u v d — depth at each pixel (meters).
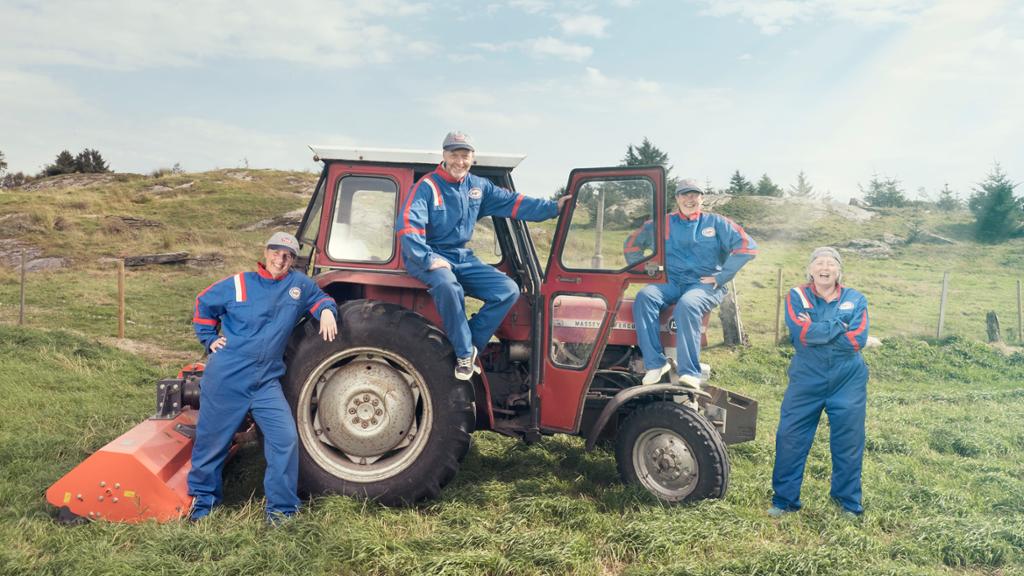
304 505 4.04
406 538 3.69
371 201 4.50
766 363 11.10
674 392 4.47
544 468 5.00
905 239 33.81
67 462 4.65
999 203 35.19
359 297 4.74
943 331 15.10
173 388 4.45
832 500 4.52
